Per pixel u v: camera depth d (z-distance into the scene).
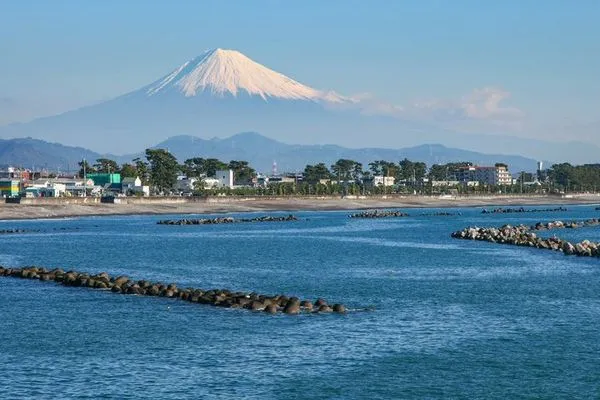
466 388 80.69
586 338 100.75
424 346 96.50
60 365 88.25
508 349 95.19
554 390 80.25
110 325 109.06
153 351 94.25
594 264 184.00
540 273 166.75
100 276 149.12
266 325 107.94
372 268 179.75
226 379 83.00
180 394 78.00
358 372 85.69
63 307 123.44
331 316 114.50
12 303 127.50
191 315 115.50
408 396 78.31
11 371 85.94
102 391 78.81
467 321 111.38
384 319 112.44
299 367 87.31
